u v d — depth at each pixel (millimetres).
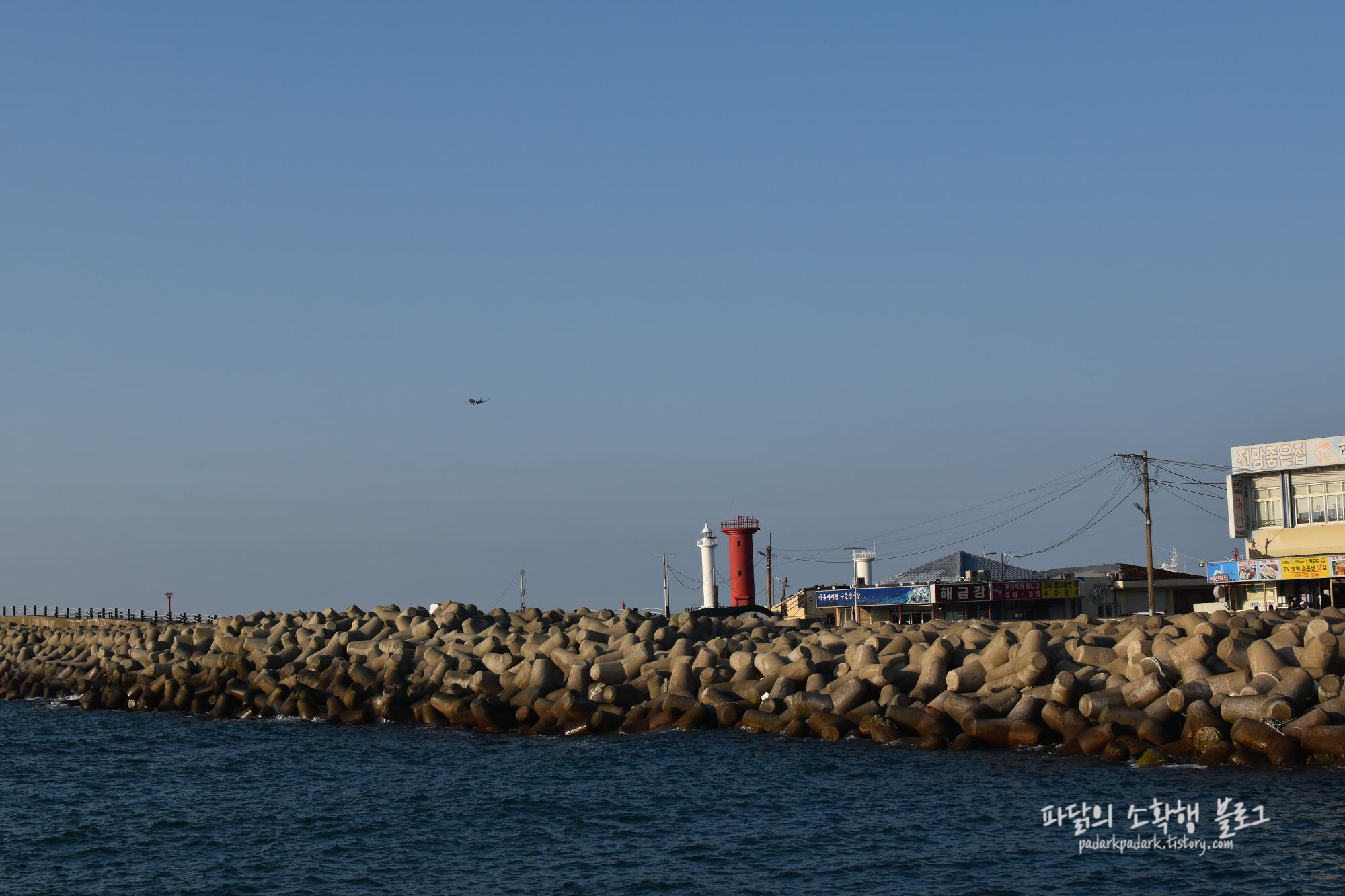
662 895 22484
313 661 49250
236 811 30781
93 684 57750
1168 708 29859
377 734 42406
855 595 74062
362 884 23984
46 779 36188
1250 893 21000
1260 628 37750
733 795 29469
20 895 24000
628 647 42531
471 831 27609
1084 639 37375
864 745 34031
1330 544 61125
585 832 27062
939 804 27312
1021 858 23438
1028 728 31703
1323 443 61750
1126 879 22016
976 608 72312
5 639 80500
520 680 42500
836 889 22312
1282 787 26141
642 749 35750
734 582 88750
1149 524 64562
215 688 51594
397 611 58094
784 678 37688
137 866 25812
